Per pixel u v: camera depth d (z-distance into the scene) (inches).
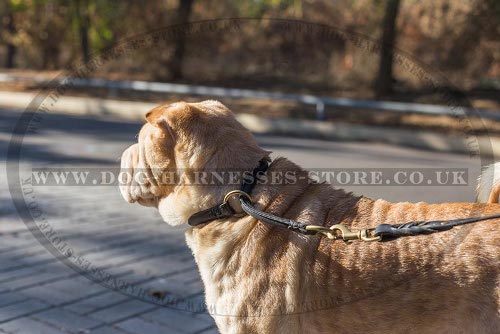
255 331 56.1
